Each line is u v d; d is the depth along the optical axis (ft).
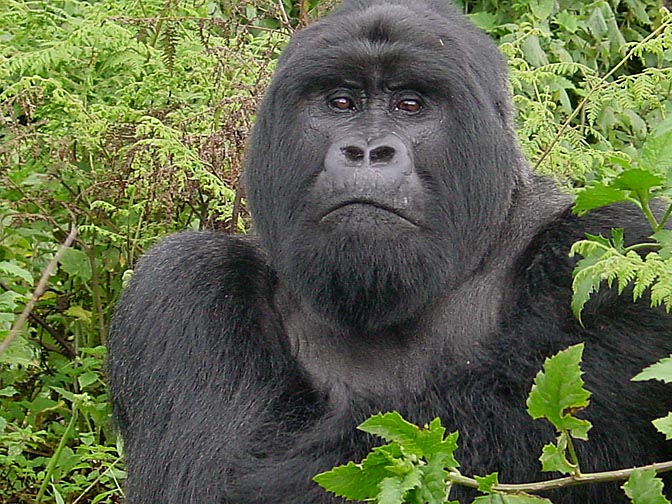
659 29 34.76
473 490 22.02
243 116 33.60
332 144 22.95
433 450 15.62
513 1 45.78
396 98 23.68
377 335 24.64
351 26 23.84
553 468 16.33
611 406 22.17
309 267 23.40
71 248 36.81
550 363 16.05
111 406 27.22
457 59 23.86
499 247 25.35
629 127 42.16
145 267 26.05
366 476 15.98
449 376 23.26
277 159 24.30
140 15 39.42
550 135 34.86
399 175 22.49
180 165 32.48
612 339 22.56
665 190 19.65
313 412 23.45
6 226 37.04
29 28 39.75
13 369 35.45
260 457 22.89
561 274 23.47
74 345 37.14
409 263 22.86
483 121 24.17
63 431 34.76
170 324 24.67
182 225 36.63
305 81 23.81
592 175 36.96
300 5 39.19
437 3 26.08
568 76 44.93
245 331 24.22
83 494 31.60
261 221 25.18
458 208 23.85
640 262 18.62
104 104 36.96
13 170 37.86
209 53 36.68
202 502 22.88
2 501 31.78
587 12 47.06
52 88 36.86
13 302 28.94
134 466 24.72
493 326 24.34
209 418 23.50
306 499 21.99
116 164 35.76
